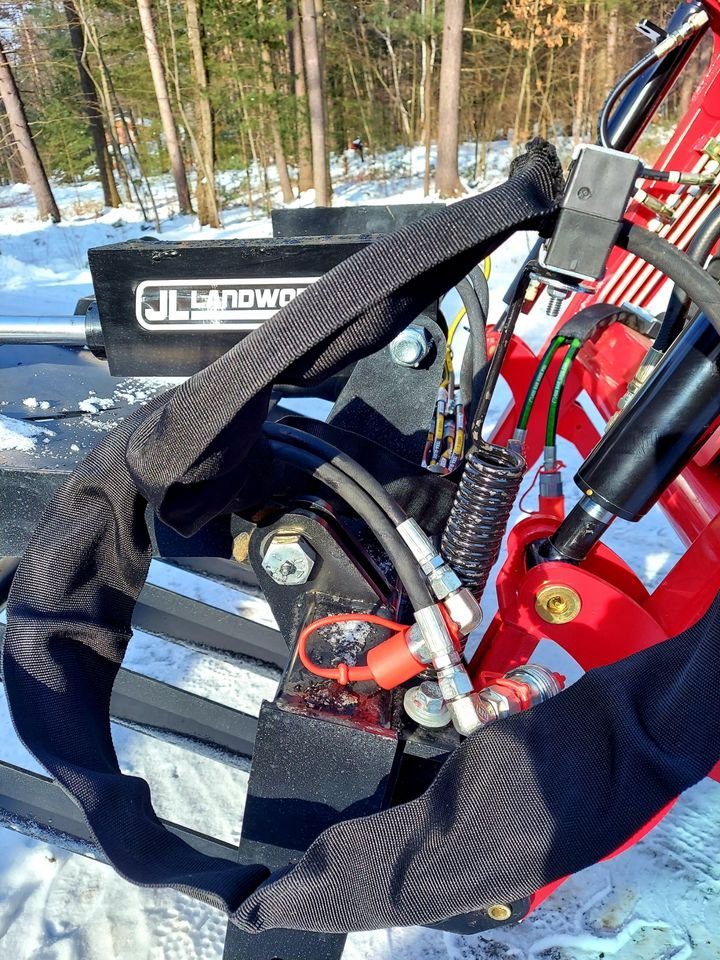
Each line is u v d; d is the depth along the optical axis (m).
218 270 1.19
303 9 14.32
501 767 0.94
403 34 19.66
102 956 1.64
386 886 0.93
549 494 1.53
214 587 2.95
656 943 1.66
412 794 1.18
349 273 0.86
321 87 14.74
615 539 3.30
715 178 0.97
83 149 23.12
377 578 1.33
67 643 1.15
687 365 1.15
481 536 1.25
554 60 18.72
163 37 19.30
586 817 0.92
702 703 0.92
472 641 2.61
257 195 21.42
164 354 1.25
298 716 1.09
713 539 1.37
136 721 1.70
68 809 1.46
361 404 1.58
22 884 1.80
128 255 1.18
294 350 0.88
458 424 1.70
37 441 1.51
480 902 0.92
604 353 2.13
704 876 1.80
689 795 2.02
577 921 1.71
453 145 15.19
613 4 15.98
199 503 1.05
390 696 1.17
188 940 1.67
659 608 1.43
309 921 0.93
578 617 1.38
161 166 23.67
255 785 1.12
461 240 0.85
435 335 1.53
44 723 1.08
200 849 1.39
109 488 1.11
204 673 2.57
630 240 0.91
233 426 0.95
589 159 0.84
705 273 0.88
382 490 1.14
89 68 20.27
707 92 1.98
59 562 1.13
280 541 1.23
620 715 0.94
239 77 16.83
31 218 20.52
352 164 22.84
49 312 9.70
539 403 2.28
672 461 1.21
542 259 0.91
